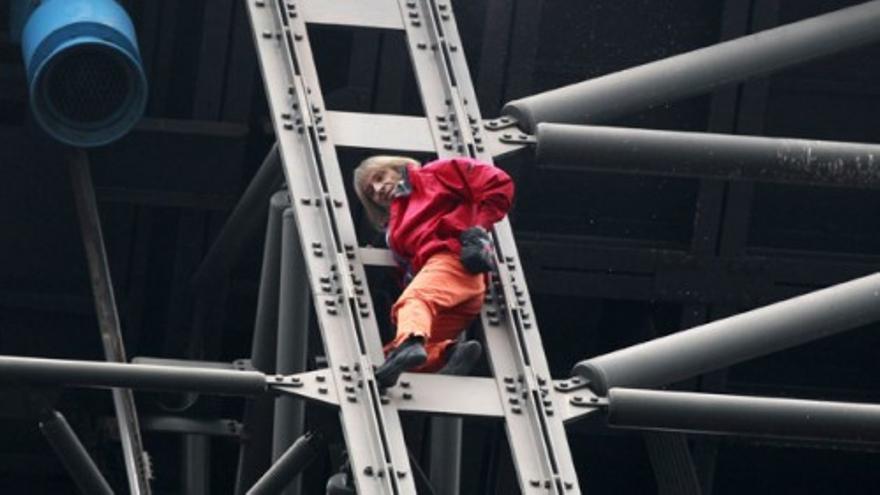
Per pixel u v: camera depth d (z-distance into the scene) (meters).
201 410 25.53
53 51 22.52
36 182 25.91
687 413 17.08
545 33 24.83
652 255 25.44
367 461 16.92
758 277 25.56
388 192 18.19
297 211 18.41
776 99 25.44
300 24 19.75
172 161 25.34
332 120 19.12
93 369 16.88
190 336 26.08
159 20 25.20
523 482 17.02
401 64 24.52
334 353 17.52
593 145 18.77
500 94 24.53
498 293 18.11
